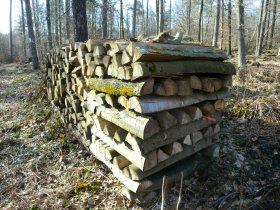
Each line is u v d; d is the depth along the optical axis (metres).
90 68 3.33
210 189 3.08
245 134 4.04
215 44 15.37
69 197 3.18
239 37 11.02
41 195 3.27
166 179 2.76
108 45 2.83
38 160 4.04
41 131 5.11
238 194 2.98
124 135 2.81
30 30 14.46
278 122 4.20
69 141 4.46
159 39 3.00
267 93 5.53
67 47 4.52
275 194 2.96
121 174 3.00
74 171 3.61
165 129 2.62
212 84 2.92
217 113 3.33
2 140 4.75
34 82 9.49
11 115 6.24
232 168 3.39
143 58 2.36
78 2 7.01
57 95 5.69
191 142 3.07
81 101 4.14
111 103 2.88
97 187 3.26
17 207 3.06
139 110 2.40
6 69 16.89
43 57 20.30
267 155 3.60
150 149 2.58
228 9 15.40
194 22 25.34
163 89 2.53
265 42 24.25
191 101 2.83
